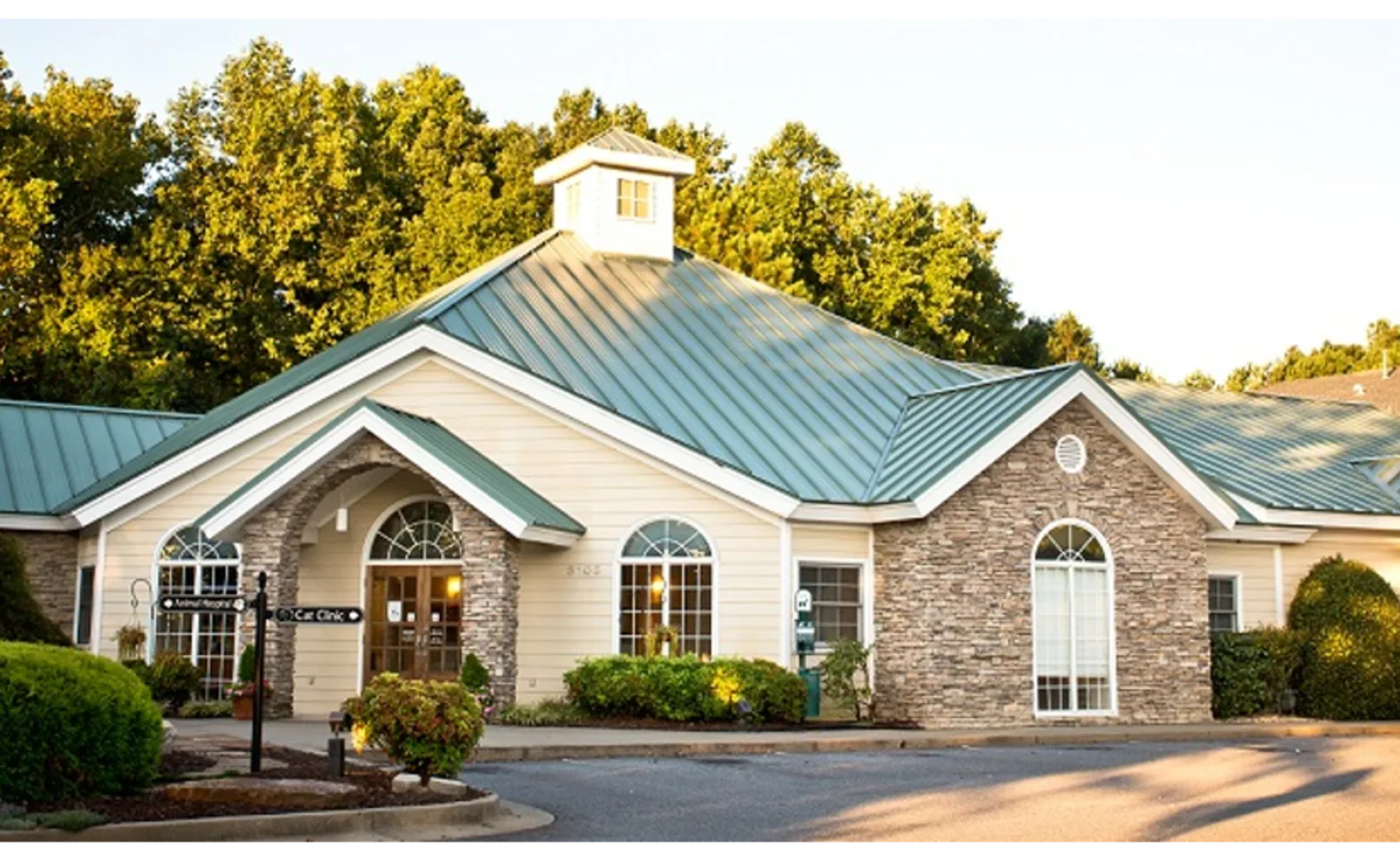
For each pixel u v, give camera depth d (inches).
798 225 2178.9
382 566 1069.1
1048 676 1016.2
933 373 1251.8
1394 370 2492.6
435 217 2010.3
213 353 1948.8
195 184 1995.6
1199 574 1072.2
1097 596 1037.8
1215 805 588.7
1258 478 1242.6
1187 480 1058.7
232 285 1943.9
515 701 998.4
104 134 1936.5
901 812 561.6
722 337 1192.2
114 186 1983.3
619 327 1149.7
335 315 1968.5
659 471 1020.5
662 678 940.0
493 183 2255.2
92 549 1118.4
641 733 876.0
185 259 1942.7
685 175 1311.5
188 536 1096.2
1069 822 539.8
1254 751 830.5
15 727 498.0
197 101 2091.5
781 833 511.8
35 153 1835.6
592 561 1019.9
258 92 2078.0
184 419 1298.0
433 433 1016.2
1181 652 1057.5
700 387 1101.1
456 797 546.9
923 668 976.3
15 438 1201.4
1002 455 1002.7
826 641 1013.2
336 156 1996.8
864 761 750.5
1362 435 1423.5
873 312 2156.7
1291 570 1206.9
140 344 1898.4
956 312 2263.8
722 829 519.5
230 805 507.5
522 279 1168.8
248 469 1086.4
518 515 944.3
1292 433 1398.9
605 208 1275.8
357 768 607.5
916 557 988.6
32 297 1898.4
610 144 1286.9
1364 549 1251.2
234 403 1235.2
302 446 983.0
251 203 1961.1
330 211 2025.1
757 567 999.6
